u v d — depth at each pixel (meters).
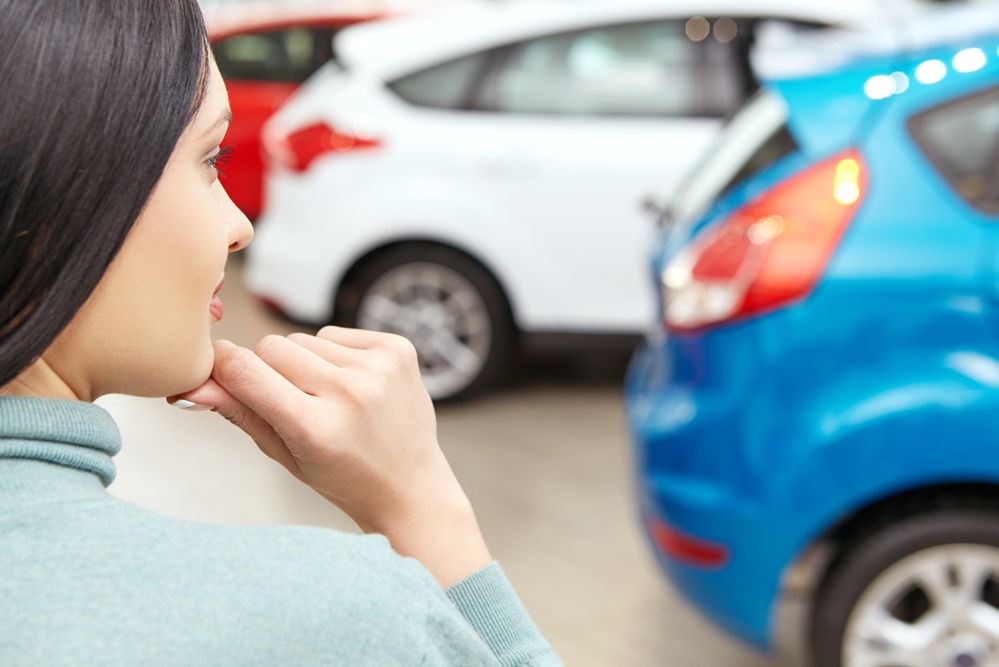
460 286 5.94
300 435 0.92
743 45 5.85
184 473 4.88
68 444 0.73
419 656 0.70
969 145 3.00
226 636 0.66
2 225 0.69
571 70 5.88
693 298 3.10
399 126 5.88
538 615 3.84
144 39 0.73
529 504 4.70
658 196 5.73
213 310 0.86
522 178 5.80
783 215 3.00
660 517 3.11
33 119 0.69
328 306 5.96
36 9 0.71
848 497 2.88
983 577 2.92
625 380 6.41
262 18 8.95
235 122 8.76
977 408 2.80
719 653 3.64
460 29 5.97
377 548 0.73
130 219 0.72
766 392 2.94
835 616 3.00
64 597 0.66
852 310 2.90
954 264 2.88
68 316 0.71
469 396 6.01
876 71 3.16
